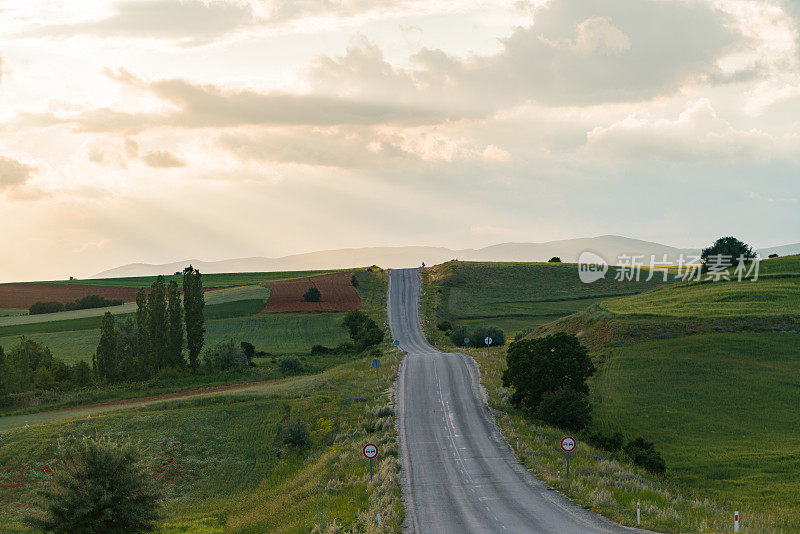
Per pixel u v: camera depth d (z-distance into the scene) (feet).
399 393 217.36
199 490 149.07
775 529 93.50
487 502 108.06
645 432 182.29
